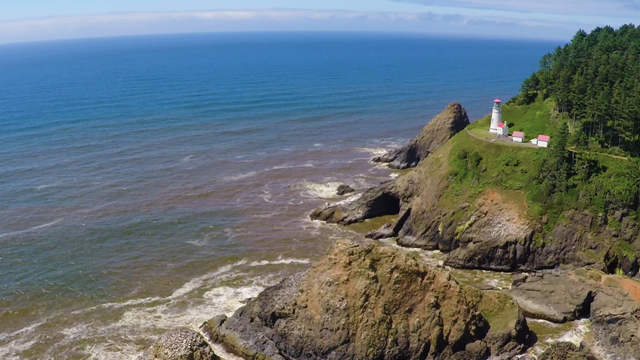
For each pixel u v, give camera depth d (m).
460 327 52.19
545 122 97.25
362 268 53.50
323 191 105.81
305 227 88.62
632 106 80.81
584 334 57.78
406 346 51.50
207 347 50.91
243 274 72.19
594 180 74.88
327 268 55.03
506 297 55.78
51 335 58.28
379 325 51.62
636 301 57.59
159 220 89.62
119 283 69.25
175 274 71.94
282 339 53.97
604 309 58.25
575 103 90.50
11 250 78.00
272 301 56.16
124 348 55.94
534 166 80.00
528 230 73.81
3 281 69.44
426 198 84.50
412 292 52.91
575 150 80.06
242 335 55.25
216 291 67.62
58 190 101.44
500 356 53.03
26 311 62.81
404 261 53.53
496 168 82.94
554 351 51.84
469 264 74.62
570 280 62.50
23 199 96.69
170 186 105.94
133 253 77.81
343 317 52.28
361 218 91.19
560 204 74.50
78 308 63.59
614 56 103.75
